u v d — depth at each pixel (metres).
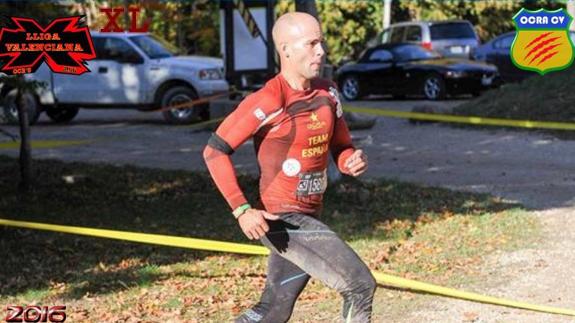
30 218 13.84
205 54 42.78
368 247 11.52
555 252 10.96
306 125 6.05
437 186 15.99
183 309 8.96
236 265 10.94
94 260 11.37
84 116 30.88
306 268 6.08
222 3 27.81
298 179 6.11
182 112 27.02
